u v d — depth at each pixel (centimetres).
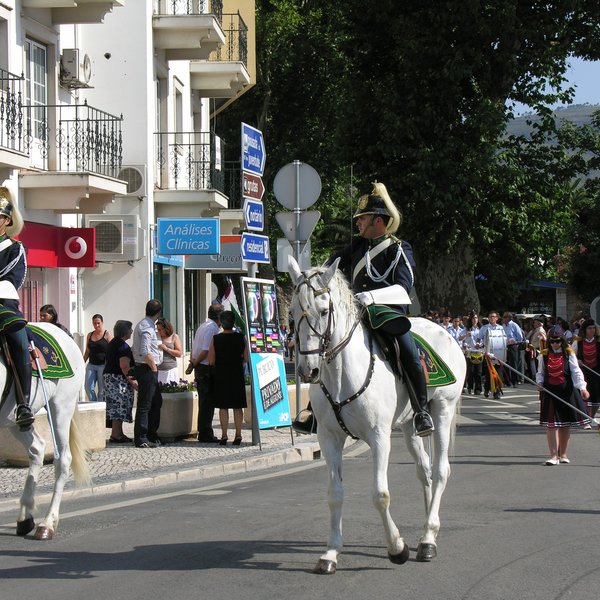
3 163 1728
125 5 2442
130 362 1702
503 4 3262
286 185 1752
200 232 2481
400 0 3378
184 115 2962
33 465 980
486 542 919
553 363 1494
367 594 738
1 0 1852
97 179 1997
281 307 5438
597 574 796
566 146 3719
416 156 3291
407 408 873
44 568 826
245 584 767
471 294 3600
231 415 2070
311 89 5169
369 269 852
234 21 3384
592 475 1376
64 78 2127
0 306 938
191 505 1127
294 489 1249
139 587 761
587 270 5891
